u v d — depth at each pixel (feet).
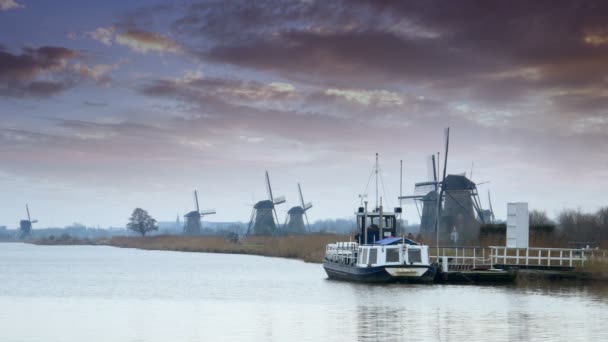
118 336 164.96
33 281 337.52
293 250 570.46
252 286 295.48
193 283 316.60
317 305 221.25
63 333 169.68
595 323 177.88
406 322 181.27
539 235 358.02
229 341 156.76
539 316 190.08
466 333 163.53
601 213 492.54
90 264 496.64
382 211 294.25
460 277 269.64
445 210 535.60
